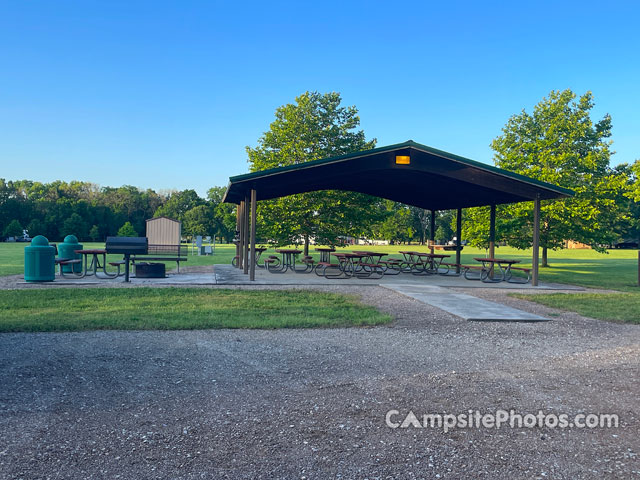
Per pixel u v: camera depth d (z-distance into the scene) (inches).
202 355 204.8
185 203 3806.6
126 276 474.3
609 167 916.0
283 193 673.0
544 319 302.2
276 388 163.8
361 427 131.9
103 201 3538.4
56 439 121.6
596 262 1180.5
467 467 109.8
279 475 104.7
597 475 107.3
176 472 105.5
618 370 192.5
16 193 3378.4
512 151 919.0
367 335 251.3
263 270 672.4
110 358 196.7
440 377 178.9
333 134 856.9
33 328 244.7
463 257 1341.0
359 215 824.9
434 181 571.2
